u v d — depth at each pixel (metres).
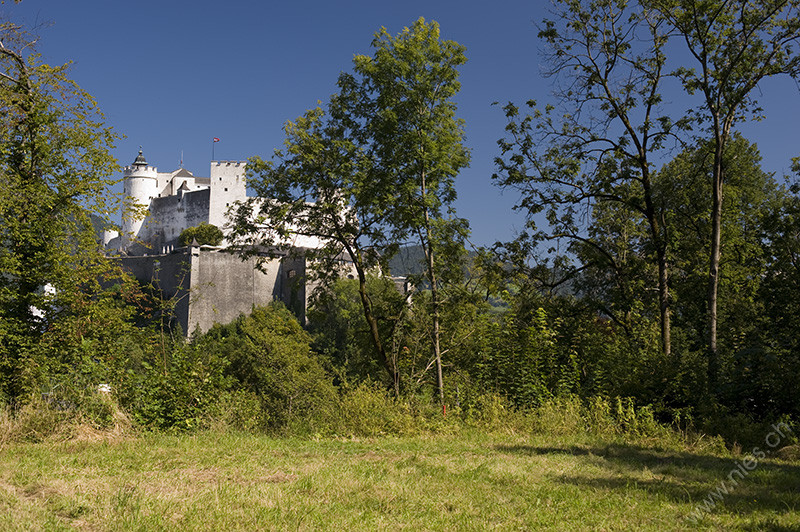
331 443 10.74
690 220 24.66
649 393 14.08
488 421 13.41
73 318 15.23
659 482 7.74
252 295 97.38
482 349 16.47
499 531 5.64
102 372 11.37
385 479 7.62
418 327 22.47
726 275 24.88
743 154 29.84
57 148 16.62
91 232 16.83
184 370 11.91
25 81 16.47
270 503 6.20
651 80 22.19
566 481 7.78
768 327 20.78
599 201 24.58
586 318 22.41
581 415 13.36
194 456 8.73
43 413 10.09
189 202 124.19
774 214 24.86
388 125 21.59
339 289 69.25
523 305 23.02
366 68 21.77
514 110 23.36
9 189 15.08
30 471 7.28
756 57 20.36
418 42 21.83
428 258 21.86
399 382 21.73
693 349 22.00
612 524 5.88
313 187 22.14
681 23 20.73
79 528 5.31
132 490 6.28
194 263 90.88
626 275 23.12
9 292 14.73
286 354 34.00
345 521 5.71
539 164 23.50
